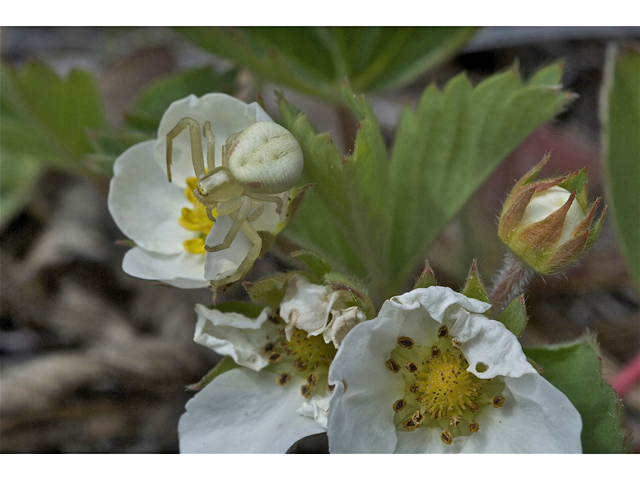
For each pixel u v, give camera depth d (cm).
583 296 14
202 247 10
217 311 10
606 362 14
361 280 11
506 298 10
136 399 14
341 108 14
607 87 12
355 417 10
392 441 10
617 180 12
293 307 10
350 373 10
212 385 10
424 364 10
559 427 9
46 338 14
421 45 14
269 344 10
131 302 15
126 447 13
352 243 11
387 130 15
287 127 10
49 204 15
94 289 15
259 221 10
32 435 13
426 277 10
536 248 10
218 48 13
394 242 12
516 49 16
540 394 9
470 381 10
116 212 10
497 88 12
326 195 11
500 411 10
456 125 12
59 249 15
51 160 14
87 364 14
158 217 11
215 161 10
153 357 14
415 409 10
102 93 15
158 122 13
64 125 14
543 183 10
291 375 10
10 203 14
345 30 14
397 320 10
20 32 17
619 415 10
